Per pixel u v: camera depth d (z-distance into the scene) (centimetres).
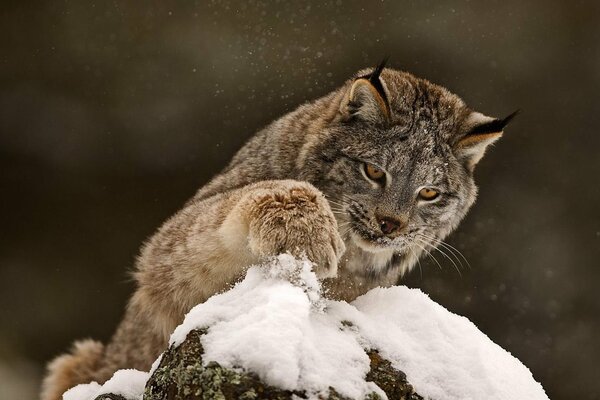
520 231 1427
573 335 1421
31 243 1445
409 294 508
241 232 530
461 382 458
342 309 472
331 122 677
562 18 1406
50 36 1388
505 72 1410
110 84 1400
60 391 767
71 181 1433
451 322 491
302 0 1377
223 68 1388
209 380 392
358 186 656
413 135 668
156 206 1435
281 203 517
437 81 1398
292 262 465
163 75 1393
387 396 431
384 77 707
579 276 1427
